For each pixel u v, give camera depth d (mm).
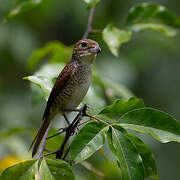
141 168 5691
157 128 5945
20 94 13758
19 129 9453
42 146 7602
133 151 5766
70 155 5777
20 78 13914
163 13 9258
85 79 8367
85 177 10047
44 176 5961
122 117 6066
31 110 13289
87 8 8297
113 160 6859
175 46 13445
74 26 14031
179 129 5914
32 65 11070
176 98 12914
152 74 13117
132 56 13211
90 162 10367
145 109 6023
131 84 12695
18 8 9867
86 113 6488
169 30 9281
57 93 8109
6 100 13469
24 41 13383
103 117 6664
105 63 12852
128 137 5836
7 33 13133
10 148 10039
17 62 13523
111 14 13492
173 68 13172
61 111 8484
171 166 12109
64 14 13836
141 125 5984
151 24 9289
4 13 13102
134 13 9250
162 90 13000
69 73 8195
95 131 5918
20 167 6102
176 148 12242
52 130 8461
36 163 6172
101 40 13039
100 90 9461
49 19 13977
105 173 9695
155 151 12164
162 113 5969
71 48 10422
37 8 13539
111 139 5961
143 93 12984
